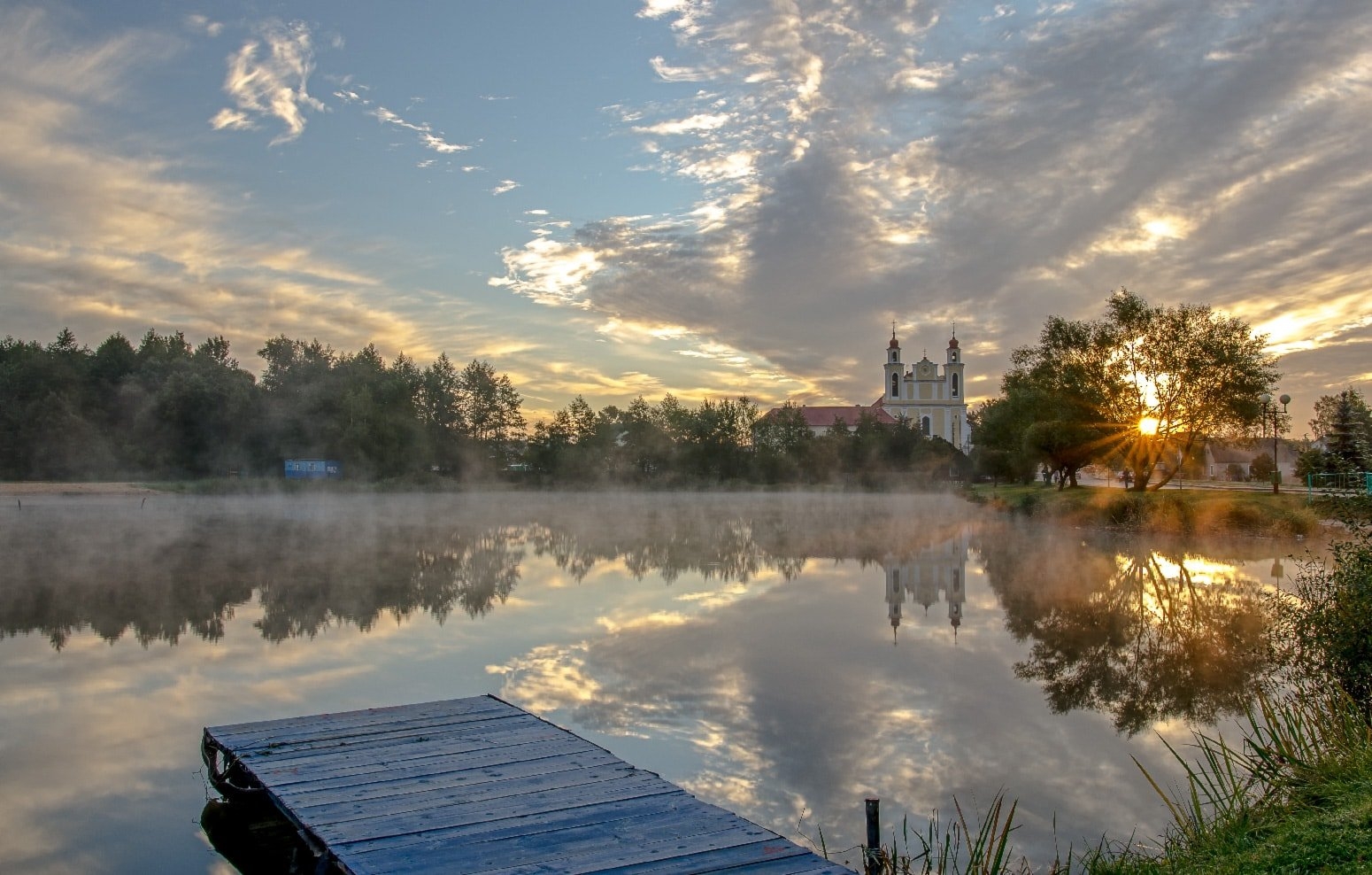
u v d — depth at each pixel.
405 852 7.07
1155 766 10.59
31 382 83.69
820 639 17.94
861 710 12.74
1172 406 52.12
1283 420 50.44
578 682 14.48
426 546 36.50
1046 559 31.80
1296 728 9.53
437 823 7.70
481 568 29.58
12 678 15.02
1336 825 6.70
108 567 29.27
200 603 22.42
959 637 18.08
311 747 9.98
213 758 10.16
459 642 17.78
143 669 15.67
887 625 19.33
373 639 18.06
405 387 89.81
